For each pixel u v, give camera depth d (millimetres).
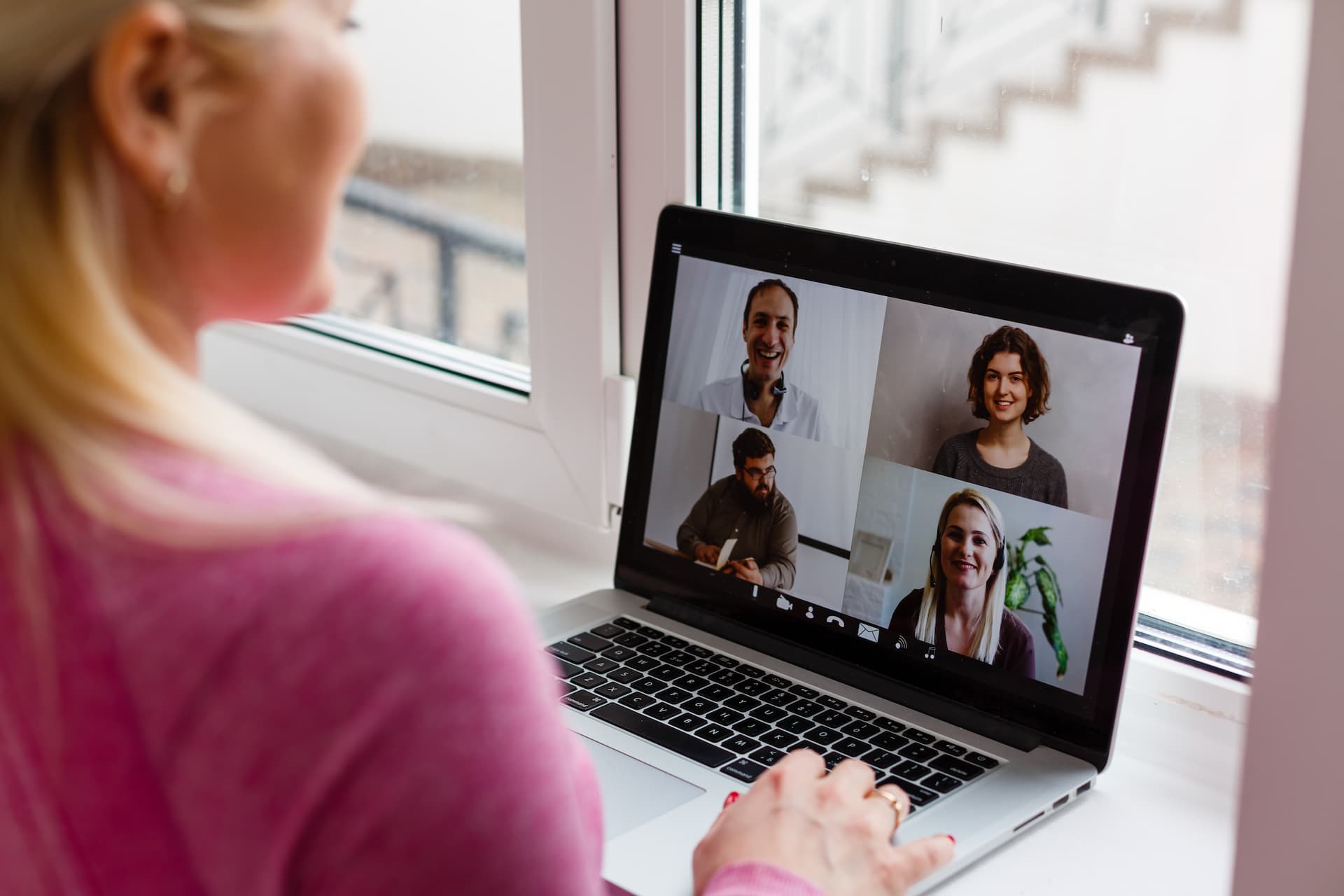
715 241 796
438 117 1012
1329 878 415
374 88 1050
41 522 309
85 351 302
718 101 858
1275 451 397
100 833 322
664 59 846
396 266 1094
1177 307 621
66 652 312
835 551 749
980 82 729
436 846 316
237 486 316
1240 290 663
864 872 518
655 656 777
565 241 923
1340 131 366
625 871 579
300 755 310
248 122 331
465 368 1057
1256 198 645
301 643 309
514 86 953
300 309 376
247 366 1232
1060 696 668
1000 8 709
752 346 781
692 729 696
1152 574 739
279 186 343
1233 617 710
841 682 744
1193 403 696
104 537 307
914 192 780
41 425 302
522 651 334
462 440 1055
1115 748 722
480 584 329
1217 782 687
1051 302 662
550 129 908
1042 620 672
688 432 814
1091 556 655
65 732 316
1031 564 675
